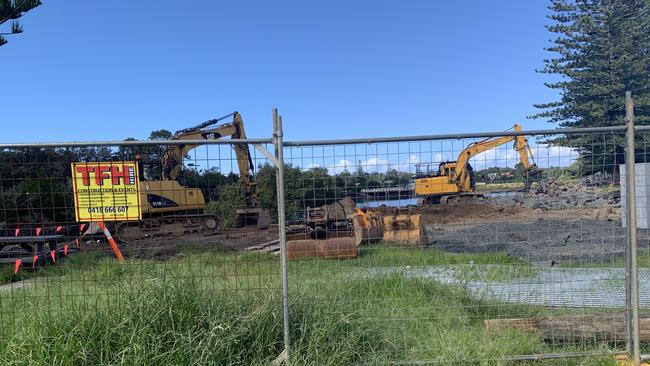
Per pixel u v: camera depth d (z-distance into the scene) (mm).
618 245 10406
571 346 4230
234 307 4102
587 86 33531
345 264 7605
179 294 3977
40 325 3826
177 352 3527
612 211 16203
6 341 3814
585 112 33500
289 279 6051
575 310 5387
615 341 4199
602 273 7258
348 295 5504
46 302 4766
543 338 4340
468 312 5348
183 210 14711
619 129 4082
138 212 4145
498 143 20531
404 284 6031
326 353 3811
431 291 5973
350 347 3891
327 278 6168
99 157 4449
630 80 32500
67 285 6461
